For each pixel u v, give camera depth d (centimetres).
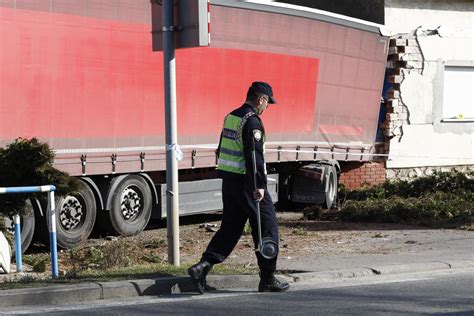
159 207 4031
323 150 5003
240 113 2233
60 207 3497
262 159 2212
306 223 4231
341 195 5394
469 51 6244
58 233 3497
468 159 6228
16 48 3244
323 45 4891
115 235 3869
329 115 5022
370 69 5322
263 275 2259
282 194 5131
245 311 2002
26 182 2741
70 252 3269
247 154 2197
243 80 4347
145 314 1952
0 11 3189
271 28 4497
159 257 3034
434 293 2248
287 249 3216
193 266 2231
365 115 5344
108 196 3756
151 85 3797
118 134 3672
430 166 6031
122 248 2927
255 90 2247
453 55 6162
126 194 3853
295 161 4853
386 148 5831
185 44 2448
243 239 3569
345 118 5166
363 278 2525
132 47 3697
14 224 2925
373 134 5453
